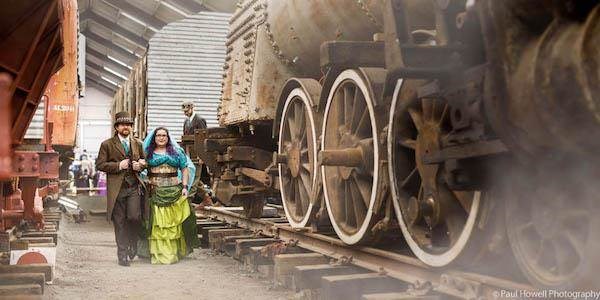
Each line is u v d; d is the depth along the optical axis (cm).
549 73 240
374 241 498
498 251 343
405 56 337
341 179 555
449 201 386
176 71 1404
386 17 355
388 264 467
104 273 688
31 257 602
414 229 425
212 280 631
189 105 1168
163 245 765
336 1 608
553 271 295
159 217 762
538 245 310
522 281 347
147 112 1380
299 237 657
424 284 404
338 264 525
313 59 711
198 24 1425
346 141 525
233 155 841
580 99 230
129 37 3734
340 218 554
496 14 255
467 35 293
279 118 720
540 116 249
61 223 1338
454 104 319
